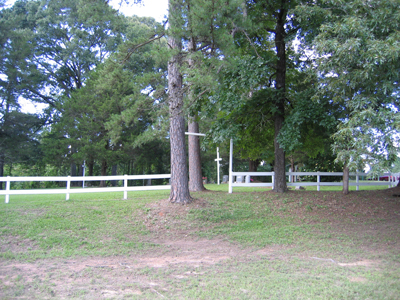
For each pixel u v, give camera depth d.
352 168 8.41
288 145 12.24
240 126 13.49
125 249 8.20
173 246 8.52
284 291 5.29
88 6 11.45
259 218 10.94
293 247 8.47
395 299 4.90
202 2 8.97
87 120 26.72
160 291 5.39
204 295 5.14
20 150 26.72
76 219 10.09
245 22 10.40
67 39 35.84
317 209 11.80
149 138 14.66
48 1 33.75
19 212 10.49
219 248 8.39
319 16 11.79
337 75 9.83
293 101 14.13
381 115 8.05
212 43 10.02
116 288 5.54
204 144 13.81
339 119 11.27
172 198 11.43
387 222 10.57
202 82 9.27
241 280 5.89
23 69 26.47
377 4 9.61
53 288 5.51
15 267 6.80
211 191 15.01
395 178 19.45
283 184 13.91
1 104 26.48
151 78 12.60
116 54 12.48
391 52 7.93
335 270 6.46
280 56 13.76
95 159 28.48
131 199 12.79
